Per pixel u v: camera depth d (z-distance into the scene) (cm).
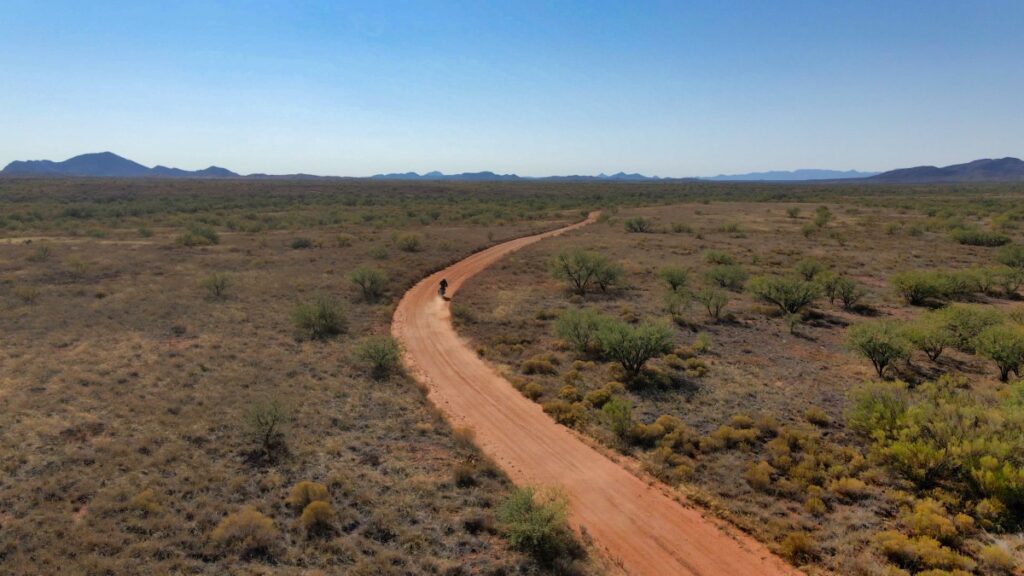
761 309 4012
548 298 4462
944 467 1719
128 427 1922
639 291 4722
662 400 2408
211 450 1805
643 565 1406
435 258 6166
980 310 3212
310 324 3372
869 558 1386
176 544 1313
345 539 1381
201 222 9106
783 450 1922
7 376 2350
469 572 1302
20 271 4775
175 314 3534
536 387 2536
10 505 1437
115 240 6975
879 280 5109
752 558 1435
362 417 2175
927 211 11019
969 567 1331
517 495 1513
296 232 8312
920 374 2734
